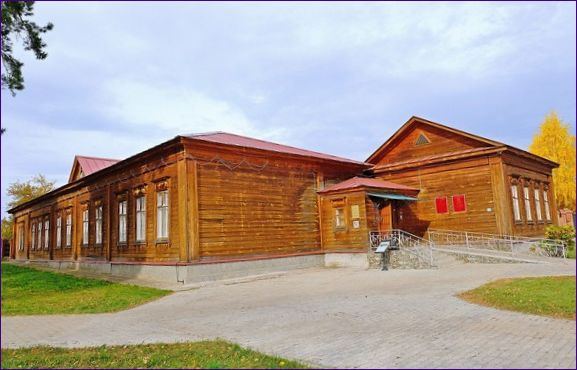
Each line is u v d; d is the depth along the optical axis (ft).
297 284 48.52
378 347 21.76
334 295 39.42
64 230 91.66
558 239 69.62
